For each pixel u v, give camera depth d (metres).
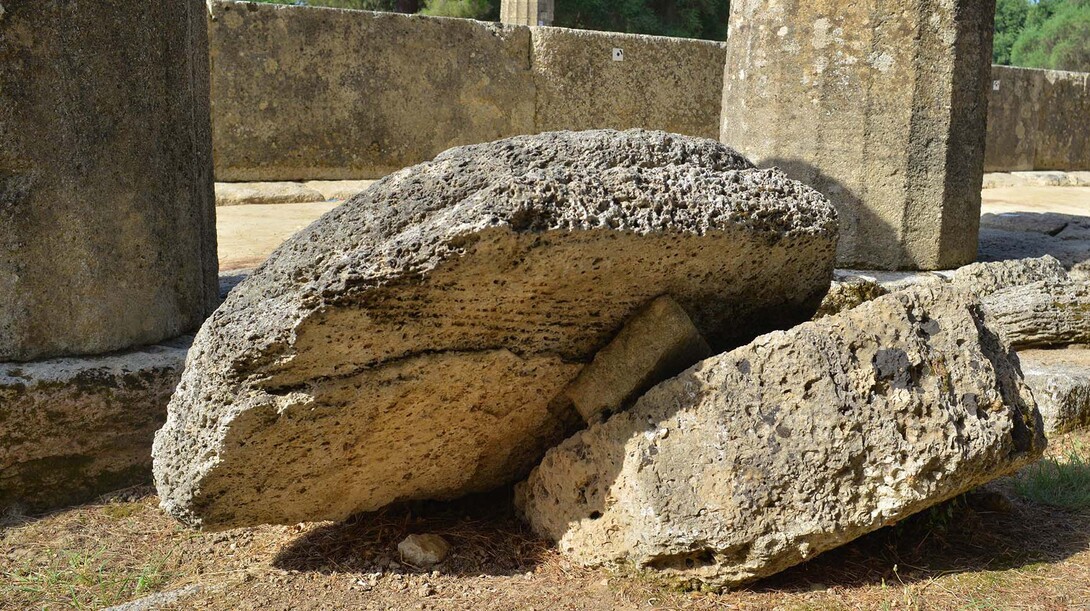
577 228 2.40
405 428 2.75
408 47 10.75
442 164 2.51
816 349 2.60
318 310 2.35
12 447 3.26
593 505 2.83
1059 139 16.47
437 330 2.55
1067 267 6.10
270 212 9.04
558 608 2.62
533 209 2.36
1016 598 2.65
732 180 2.76
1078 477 3.56
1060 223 7.57
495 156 2.51
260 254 6.73
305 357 2.43
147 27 3.52
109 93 3.38
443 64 10.95
